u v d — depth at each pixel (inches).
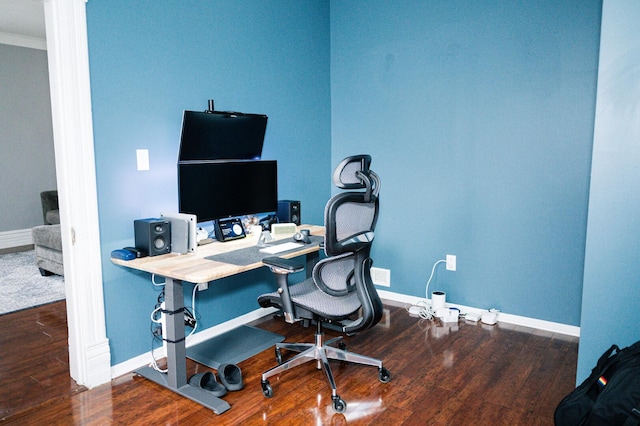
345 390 96.0
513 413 87.0
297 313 94.9
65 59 90.2
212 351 114.5
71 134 92.0
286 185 146.4
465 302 141.6
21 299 155.8
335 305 93.8
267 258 93.7
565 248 124.5
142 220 101.7
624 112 76.9
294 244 112.4
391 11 146.3
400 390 95.7
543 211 126.6
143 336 108.5
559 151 123.0
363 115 156.0
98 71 96.3
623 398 64.7
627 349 72.6
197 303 120.9
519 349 115.4
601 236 80.4
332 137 164.2
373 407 89.4
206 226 124.2
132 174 104.2
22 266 199.2
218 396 92.8
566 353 112.9
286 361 101.2
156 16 106.1
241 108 128.8
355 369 105.3
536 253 128.7
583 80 118.0
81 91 92.7
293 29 144.3
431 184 144.0
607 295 81.0
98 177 97.8
